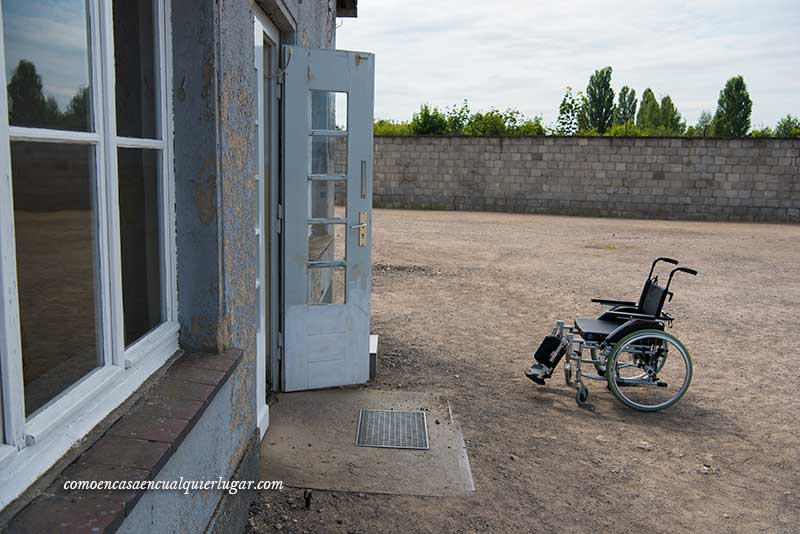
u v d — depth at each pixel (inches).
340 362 192.5
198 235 100.0
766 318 306.2
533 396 198.4
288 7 162.2
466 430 170.4
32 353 65.5
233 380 108.6
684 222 769.6
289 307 182.5
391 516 126.4
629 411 188.4
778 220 776.3
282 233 179.0
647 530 126.8
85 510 58.6
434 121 1064.2
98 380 73.9
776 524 130.6
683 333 278.2
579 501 136.6
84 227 73.4
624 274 415.5
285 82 172.2
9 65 60.6
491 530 123.7
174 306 100.5
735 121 1726.1
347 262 187.0
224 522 103.9
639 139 798.5
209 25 95.0
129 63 87.6
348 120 179.8
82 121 71.6
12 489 57.3
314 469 142.9
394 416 173.9
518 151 833.5
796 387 212.2
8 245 55.2
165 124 95.0
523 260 464.1
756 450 164.6
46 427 62.4
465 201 858.8
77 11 69.5
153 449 70.7
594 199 823.1
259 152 152.6
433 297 339.0
